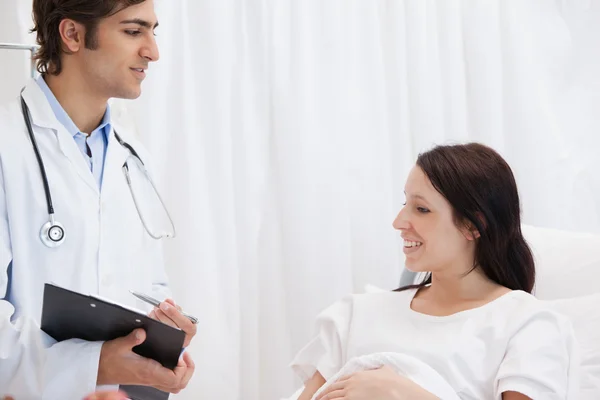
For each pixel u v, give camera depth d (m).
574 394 1.42
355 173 2.49
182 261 2.32
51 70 1.62
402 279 1.98
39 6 1.59
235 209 2.41
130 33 1.58
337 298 2.44
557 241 1.98
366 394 1.37
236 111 2.39
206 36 2.33
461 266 1.58
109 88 1.60
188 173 2.31
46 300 1.34
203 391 2.32
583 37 2.43
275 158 2.43
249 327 2.41
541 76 2.44
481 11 2.43
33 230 1.53
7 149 1.53
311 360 1.69
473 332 1.50
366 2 2.45
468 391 1.45
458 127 2.47
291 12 2.39
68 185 1.58
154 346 1.40
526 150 2.44
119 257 1.64
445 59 2.47
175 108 2.32
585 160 2.45
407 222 1.58
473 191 1.53
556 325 1.46
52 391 1.41
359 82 2.48
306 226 2.41
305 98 2.40
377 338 1.58
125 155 1.73
